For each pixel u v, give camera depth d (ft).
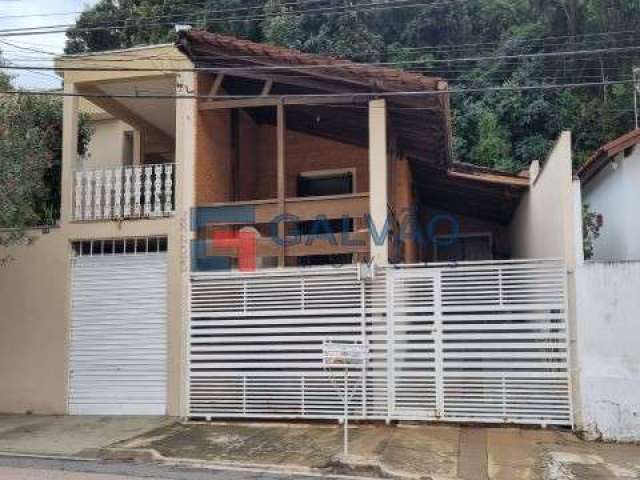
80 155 47.85
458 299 34.12
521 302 33.35
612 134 84.99
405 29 93.86
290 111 44.37
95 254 40.34
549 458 27.50
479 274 34.01
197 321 37.17
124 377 38.60
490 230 64.95
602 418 31.53
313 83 37.27
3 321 40.57
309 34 82.74
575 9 92.53
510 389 32.96
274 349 35.91
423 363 33.91
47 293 40.16
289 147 48.96
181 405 36.68
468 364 33.53
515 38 94.48
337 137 47.57
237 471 26.04
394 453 28.07
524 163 84.48
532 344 32.91
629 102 85.56
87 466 26.78
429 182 54.19
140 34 77.41
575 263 32.89
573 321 32.76
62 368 39.32
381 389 34.17
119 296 39.29
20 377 39.88
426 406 33.73
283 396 35.42
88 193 40.37
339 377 34.65
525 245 51.06
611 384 31.68
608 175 42.29
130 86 41.27
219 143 42.75
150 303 38.78
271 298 36.42
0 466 26.71
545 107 87.25
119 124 53.52
